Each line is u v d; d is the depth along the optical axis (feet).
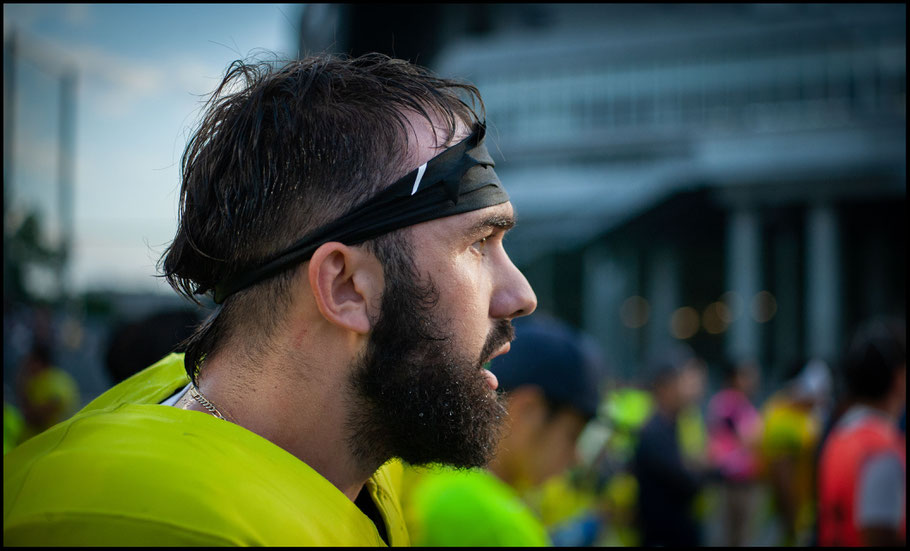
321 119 2.36
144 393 2.64
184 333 6.12
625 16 70.49
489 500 4.50
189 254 2.54
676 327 91.71
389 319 2.27
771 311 77.51
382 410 2.32
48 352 13.53
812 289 57.72
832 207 57.11
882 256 72.02
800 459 16.30
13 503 1.79
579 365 5.33
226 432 2.07
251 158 2.37
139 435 1.94
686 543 13.28
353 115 2.38
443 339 2.32
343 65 2.60
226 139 2.46
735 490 20.22
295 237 2.31
